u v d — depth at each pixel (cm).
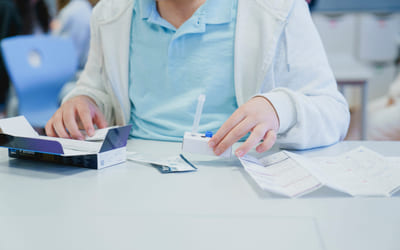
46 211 44
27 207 45
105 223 41
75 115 79
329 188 48
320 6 315
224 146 61
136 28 88
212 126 83
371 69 322
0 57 253
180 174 58
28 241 37
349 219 41
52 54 239
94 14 93
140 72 89
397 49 315
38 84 233
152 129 88
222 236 38
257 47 82
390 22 312
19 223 41
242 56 82
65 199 48
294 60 81
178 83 85
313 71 80
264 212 43
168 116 86
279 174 56
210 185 52
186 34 83
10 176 57
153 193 50
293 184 51
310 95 79
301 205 45
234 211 44
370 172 56
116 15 89
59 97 245
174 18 84
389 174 54
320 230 39
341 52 322
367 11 312
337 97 80
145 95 89
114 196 49
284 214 43
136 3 88
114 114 97
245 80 83
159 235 38
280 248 36
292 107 70
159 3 85
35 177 57
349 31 318
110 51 90
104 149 61
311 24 83
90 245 36
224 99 84
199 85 84
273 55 80
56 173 58
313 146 74
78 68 294
